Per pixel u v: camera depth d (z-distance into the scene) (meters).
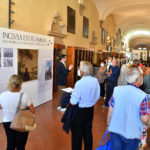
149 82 3.93
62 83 5.28
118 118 1.89
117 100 1.92
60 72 5.23
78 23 10.18
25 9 5.59
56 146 3.27
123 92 1.89
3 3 4.70
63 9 8.20
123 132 1.83
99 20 14.50
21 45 4.58
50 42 6.07
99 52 12.79
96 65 11.57
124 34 29.75
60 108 5.33
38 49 5.38
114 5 14.29
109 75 5.64
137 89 1.86
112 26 19.69
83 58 9.91
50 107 5.56
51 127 4.09
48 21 6.96
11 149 2.30
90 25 12.38
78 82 2.45
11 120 2.21
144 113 1.75
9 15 4.89
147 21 22.61
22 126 2.08
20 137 2.29
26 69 4.87
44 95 5.98
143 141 2.38
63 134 3.76
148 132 4.08
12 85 2.21
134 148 1.86
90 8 12.14
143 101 1.77
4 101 2.18
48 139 3.52
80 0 10.00
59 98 5.36
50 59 6.17
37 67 5.41
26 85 4.93
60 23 7.86
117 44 22.91
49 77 6.20
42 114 4.91
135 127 1.79
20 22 5.40
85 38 11.52
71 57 8.64
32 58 5.12
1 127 3.95
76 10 9.80
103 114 5.18
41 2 6.42
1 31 3.88
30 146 3.23
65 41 8.66
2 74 3.97
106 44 17.44
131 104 1.81
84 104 2.45
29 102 2.30
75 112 2.46
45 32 6.83
